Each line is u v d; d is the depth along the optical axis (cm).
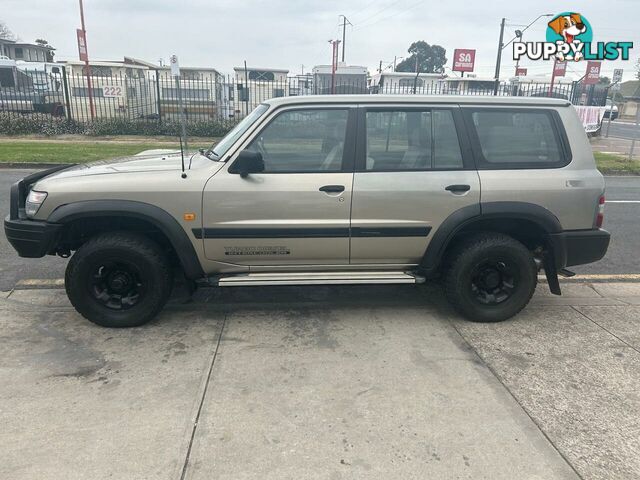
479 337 397
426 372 344
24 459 255
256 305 454
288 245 395
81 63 2270
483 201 399
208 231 385
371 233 397
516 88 2638
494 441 275
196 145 1661
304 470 251
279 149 392
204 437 274
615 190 1096
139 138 1888
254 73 2492
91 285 393
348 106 395
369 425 286
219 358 358
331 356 363
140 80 2108
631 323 428
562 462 260
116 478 244
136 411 296
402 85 2675
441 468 254
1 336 386
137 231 405
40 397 308
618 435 282
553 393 321
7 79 2294
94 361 352
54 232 375
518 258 410
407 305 459
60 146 1576
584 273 564
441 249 404
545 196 403
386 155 398
